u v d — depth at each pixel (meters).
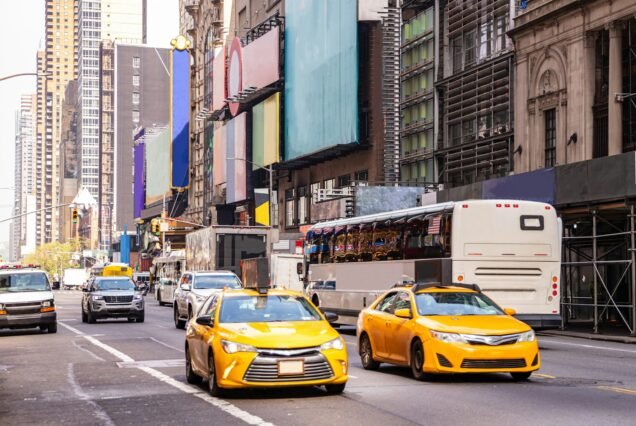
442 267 20.70
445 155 53.91
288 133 79.06
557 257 24.06
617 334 29.25
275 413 12.09
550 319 23.88
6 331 33.97
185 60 132.00
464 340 15.05
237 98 89.56
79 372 18.28
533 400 13.20
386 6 63.19
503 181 35.03
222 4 112.06
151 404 13.28
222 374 13.16
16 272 32.19
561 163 41.31
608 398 13.39
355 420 11.45
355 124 65.06
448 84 53.50
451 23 53.66
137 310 37.81
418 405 12.73
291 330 13.54
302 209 82.12
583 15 39.91
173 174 131.50
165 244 101.25
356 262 30.06
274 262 49.97
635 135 36.81
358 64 65.88
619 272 34.44
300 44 76.25
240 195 93.12
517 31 44.44
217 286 32.94
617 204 28.39
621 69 37.78
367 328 17.95
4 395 14.95
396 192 55.78
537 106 43.41
